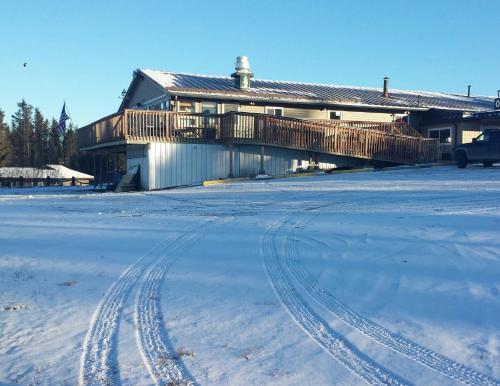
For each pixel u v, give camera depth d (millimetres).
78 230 10273
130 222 11203
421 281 6066
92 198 18609
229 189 19203
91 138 27094
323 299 5520
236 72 27203
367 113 29375
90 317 5074
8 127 84938
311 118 27922
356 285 5988
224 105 25953
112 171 37625
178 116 23406
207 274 6594
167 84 25625
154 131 22828
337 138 24781
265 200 15008
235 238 8922
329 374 3777
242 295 5703
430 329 4652
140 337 4539
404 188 16422
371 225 9625
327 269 6695
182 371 3848
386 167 25641
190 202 15414
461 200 13016
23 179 49062
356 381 3662
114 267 7066
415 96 34281
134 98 32031
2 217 12750
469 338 4441
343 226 9672
